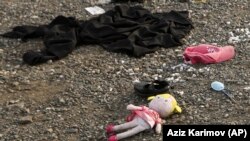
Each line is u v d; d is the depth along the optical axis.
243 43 10.65
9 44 11.18
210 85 8.99
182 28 11.29
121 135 7.55
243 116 8.10
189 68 9.65
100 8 12.99
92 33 10.95
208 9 12.54
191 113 8.22
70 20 11.45
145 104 8.52
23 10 13.05
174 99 8.16
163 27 11.12
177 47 10.62
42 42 11.17
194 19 11.97
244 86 8.92
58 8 13.12
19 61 10.42
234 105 8.40
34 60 10.16
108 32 10.89
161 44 10.58
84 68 9.92
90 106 8.60
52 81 9.52
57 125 8.12
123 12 11.74
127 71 9.70
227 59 9.90
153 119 7.71
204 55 9.75
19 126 8.17
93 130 7.94
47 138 7.83
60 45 10.50
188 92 8.81
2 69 10.12
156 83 8.72
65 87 9.26
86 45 10.87
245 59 9.93
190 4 12.91
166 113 7.96
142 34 10.88
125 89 9.05
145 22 11.42
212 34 11.16
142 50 10.27
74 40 10.70
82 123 8.13
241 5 12.70
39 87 9.34
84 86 9.25
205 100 8.56
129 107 7.82
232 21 11.77
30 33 11.33
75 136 7.84
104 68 9.88
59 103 8.74
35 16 12.67
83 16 12.55
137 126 7.67
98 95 8.91
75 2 13.47
